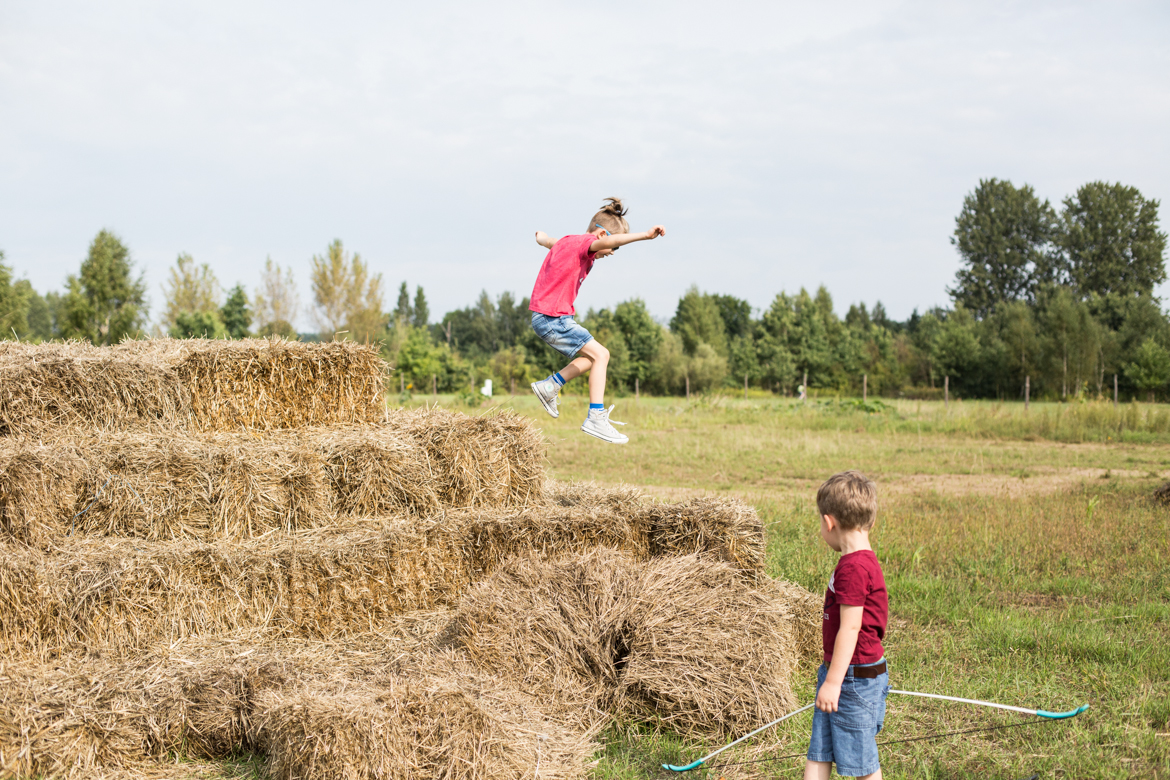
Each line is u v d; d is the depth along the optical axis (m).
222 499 4.58
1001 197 63.69
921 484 11.48
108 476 4.45
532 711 3.52
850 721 2.76
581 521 4.97
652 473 12.45
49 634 3.83
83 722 3.25
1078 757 3.51
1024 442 17.50
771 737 3.73
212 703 3.47
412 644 4.23
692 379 42.12
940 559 6.86
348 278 43.34
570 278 4.45
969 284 64.12
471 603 4.09
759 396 40.84
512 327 84.94
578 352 4.51
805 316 44.22
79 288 34.94
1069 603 5.68
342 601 4.38
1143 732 3.72
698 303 47.84
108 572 3.91
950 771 3.48
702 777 3.42
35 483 4.20
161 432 4.92
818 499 2.92
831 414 21.73
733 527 4.89
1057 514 8.60
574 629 4.02
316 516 4.79
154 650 3.93
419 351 37.03
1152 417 19.14
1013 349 38.91
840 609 2.74
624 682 3.80
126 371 4.89
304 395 5.38
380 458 4.95
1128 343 36.44
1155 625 5.20
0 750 3.09
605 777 3.35
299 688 3.50
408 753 3.02
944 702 4.16
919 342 45.19
